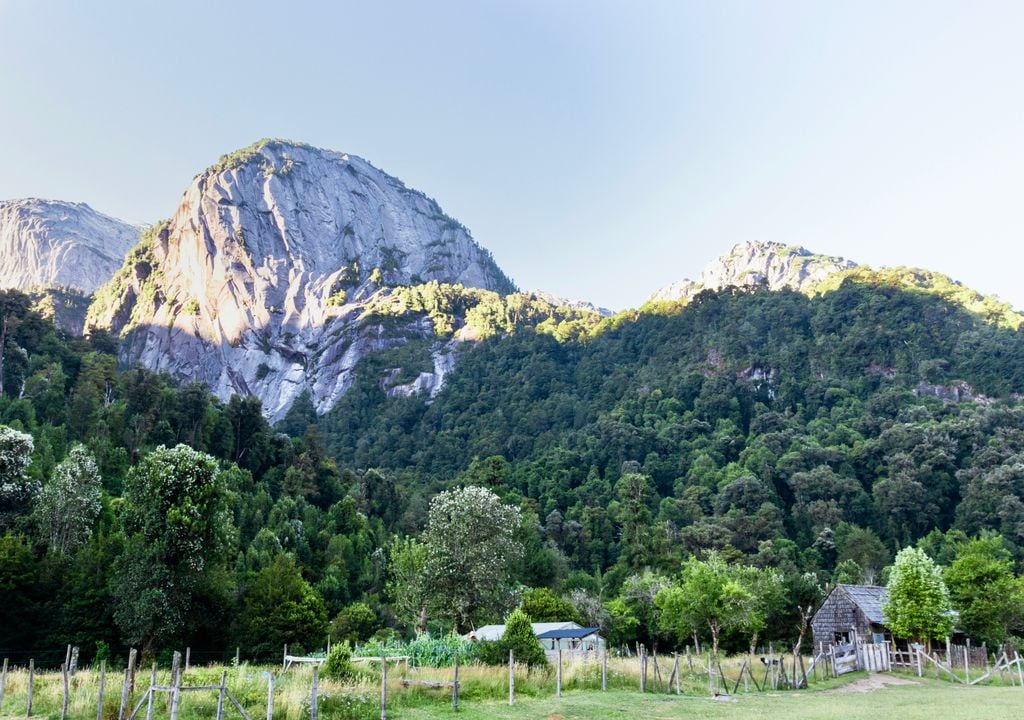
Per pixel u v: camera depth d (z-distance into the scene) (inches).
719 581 1953.7
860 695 1323.8
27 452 2989.7
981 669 1863.9
